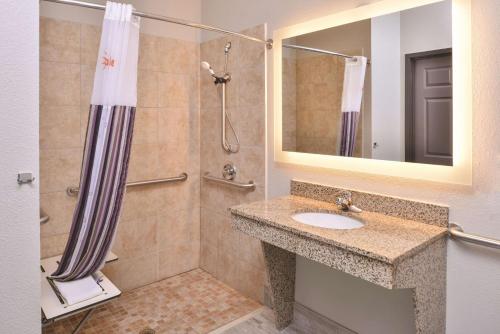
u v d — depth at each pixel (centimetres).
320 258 147
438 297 152
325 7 197
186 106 286
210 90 280
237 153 257
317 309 214
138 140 262
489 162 141
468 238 144
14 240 133
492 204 142
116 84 168
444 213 154
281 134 223
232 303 251
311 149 208
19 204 134
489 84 140
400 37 164
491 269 144
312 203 198
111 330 217
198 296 260
